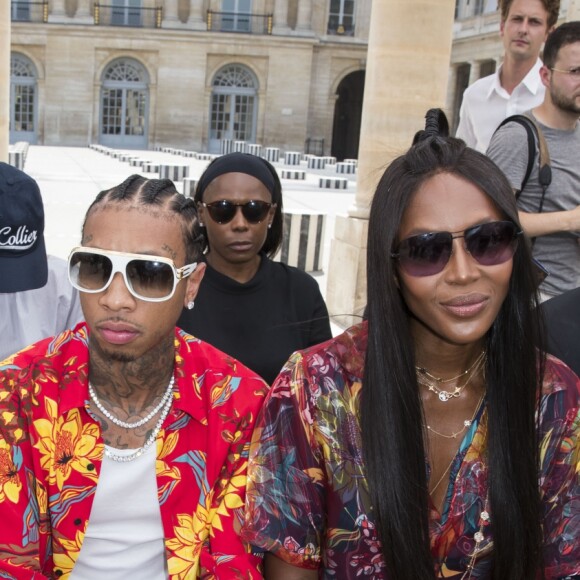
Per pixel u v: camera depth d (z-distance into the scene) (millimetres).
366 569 1777
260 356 3188
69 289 2812
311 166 35375
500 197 1653
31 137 42594
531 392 1781
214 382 1939
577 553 1843
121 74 42281
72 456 1820
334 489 1762
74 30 41062
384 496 1685
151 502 1870
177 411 1880
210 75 41969
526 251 1764
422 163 1677
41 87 41688
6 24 8203
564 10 20547
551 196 3371
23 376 1842
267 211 3273
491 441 1772
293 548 1796
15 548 1751
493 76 4625
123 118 42594
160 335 1790
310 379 1781
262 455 1816
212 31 41375
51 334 2746
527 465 1760
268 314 3256
